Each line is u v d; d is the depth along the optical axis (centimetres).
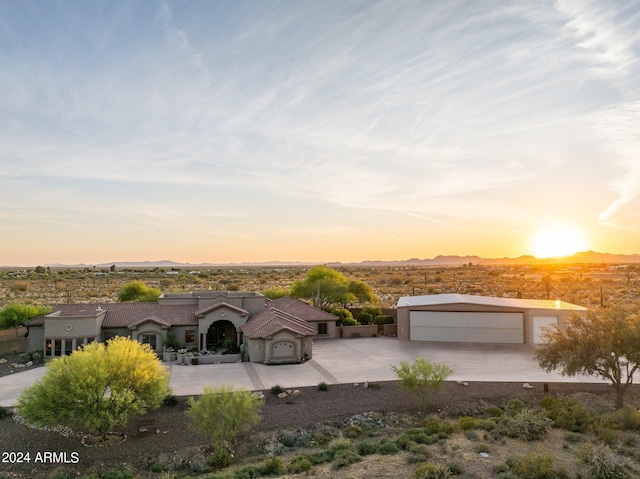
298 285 6881
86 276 15962
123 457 2503
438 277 14500
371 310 6256
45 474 2334
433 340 5253
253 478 2156
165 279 13800
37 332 4422
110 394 2681
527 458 2105
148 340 4594
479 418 2988
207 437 2728
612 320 3052
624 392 3006
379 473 2119
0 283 12431
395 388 3481
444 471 2028
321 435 2750
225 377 3772
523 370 3938
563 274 16562
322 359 4419
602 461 2047
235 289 10812
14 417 2938
